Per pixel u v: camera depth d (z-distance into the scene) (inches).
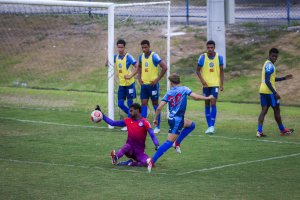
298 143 1400.1
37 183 1021.2
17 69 2440.9
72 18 2719.0
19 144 1365.7
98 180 1044.5
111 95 1596.9
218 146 1362.0
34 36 2640.3
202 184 1022.4
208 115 1536.7
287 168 1148.5
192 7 3272.6
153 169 1135.0
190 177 1072.8
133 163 1160.2
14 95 2122.3
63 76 2381.9
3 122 1658.5
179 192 968.3
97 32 2645.2
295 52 2336.4
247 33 2586.1
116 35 2566.4
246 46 2475.4
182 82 2272.4
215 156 1256.2
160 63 1525.6
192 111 1844.2
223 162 1199.6
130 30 2568.9
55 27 2679.6
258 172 1115.3
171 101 1152.8
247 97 2060.8
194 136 1482.5
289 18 2640.3
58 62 2481.5
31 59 2506.2
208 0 2299.5
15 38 2625.5
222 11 2287.2
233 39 2556.6
